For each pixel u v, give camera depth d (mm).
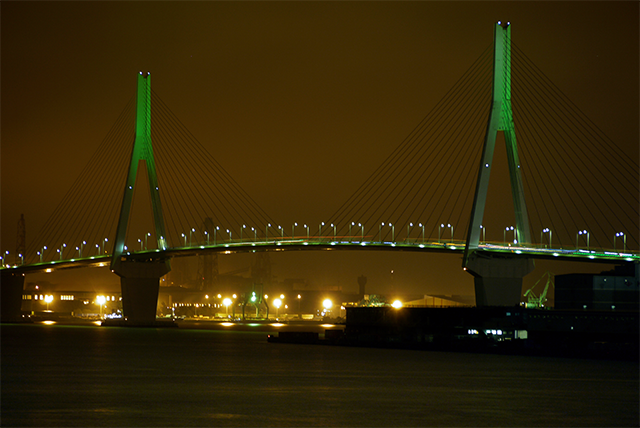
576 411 44250
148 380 57344
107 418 40656
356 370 65062
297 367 67750
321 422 39969
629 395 50281
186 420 40188
